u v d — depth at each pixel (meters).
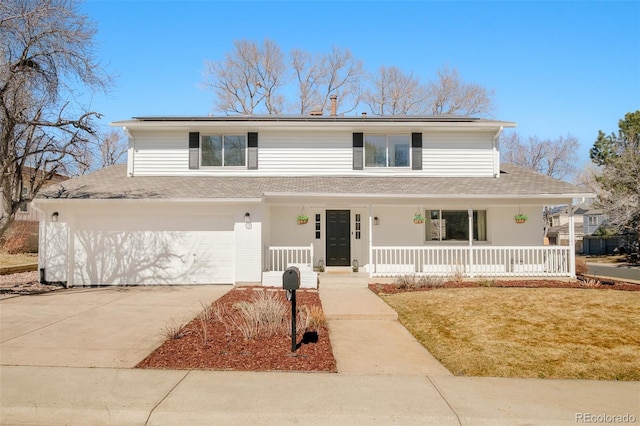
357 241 15.73
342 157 16.12
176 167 15.98
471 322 8.49
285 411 4.54
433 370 5.98
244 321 8.21
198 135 15.98
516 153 43.53
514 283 13.28
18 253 21.67
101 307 9.98
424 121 16.56
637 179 25.89
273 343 7.04
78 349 6.70
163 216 13.71
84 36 12.11
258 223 13.50
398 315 9.26
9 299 11.02
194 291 12.41
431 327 8.29
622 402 4.93
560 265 14.30
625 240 33.56
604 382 5.60
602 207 28.17
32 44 11.47
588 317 8.77
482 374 5.87
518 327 8.12
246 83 38.50
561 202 14.27
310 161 16.09
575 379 5.72
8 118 11.28
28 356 6.34
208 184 14.89
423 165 16.16
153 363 6.05
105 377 5.50
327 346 6.99
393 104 38.97
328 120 16.58
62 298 11.19
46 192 13.80
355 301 10.68
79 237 13.58
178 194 13.56
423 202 14.02
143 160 16.05
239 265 13.44
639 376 5.86
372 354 6.70
